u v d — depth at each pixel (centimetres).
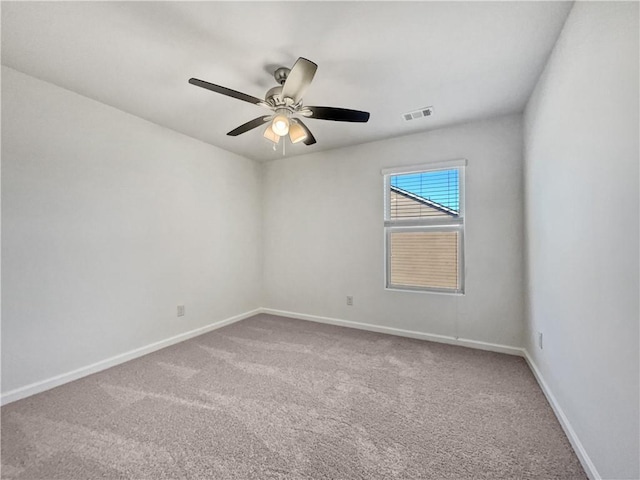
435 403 199
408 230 339
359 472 141
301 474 140
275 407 195
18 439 164
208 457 151
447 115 281
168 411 191
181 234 326
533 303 239
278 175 429
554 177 182
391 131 321
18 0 142
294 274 417
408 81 220
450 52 186
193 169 340
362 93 238
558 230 176
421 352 289
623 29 107
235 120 291
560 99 170
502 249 288
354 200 369
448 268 317
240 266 407
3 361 200
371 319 360
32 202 213
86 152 244
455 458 150
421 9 150
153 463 147
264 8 149
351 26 162
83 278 241
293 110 204
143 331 286
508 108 267
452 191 314
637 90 99
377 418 183
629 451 106
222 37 171
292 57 191
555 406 184
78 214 238
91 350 245
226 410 192
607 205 119
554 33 168
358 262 368
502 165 287
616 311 113
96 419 182
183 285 327
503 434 167
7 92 202
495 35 170
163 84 224
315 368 254
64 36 170
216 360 271
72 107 234
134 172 279
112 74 211
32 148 213
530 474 139
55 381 222
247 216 419
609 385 119
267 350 295
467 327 305
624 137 107
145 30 166
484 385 223
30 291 212
